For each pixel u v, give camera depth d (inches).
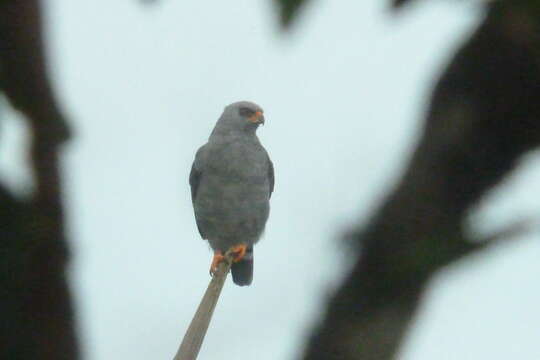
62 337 162.2
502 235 130.3
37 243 161.0
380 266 137.7
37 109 166.7
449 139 145.1
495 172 143.9
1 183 163.5
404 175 146.3
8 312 157.8
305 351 143.3
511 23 145.6
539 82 144.4
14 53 164.4
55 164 168.6
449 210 139.8
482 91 146.6
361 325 138.2
